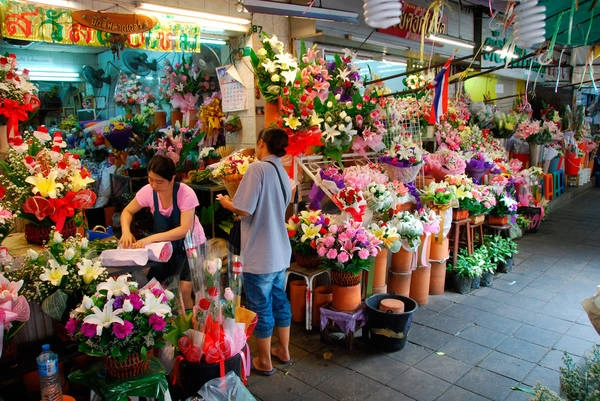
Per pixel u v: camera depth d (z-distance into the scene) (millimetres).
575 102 10984
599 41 3320
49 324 2318
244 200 2799
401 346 3393
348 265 3336
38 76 6621
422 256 4168
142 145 4992
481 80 9742
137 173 4863
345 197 3625
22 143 2553
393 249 3668
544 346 3486
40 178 2383
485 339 3598
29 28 3176
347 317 3357
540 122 8875
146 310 1947
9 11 3090
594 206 9383
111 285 1977
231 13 4172
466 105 7723
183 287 2926
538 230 7320
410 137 4648
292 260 4105
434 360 3277
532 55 3164
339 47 5867
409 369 3156
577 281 4949
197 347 2229
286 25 4715
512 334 3686
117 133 4918
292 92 3826
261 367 3072
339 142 4059
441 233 4410
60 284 2061
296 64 3922
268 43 3934
